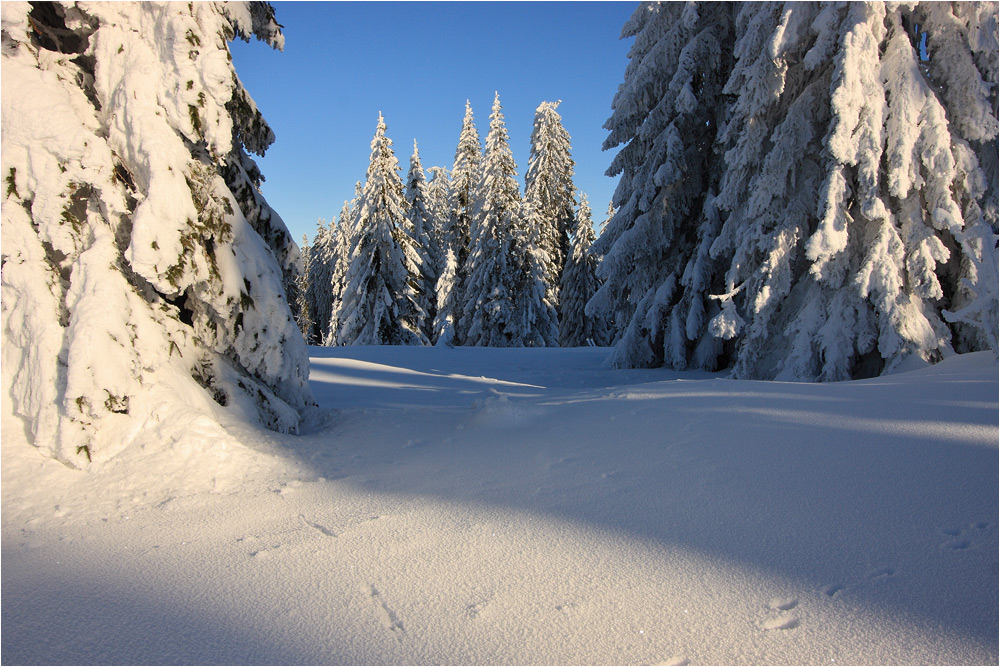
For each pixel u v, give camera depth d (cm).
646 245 1365
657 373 1291
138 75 454
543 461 388
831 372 937
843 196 925
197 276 480
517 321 2672
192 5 476
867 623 177
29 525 306
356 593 219
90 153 433
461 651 178
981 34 894
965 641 162
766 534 242
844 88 904
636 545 245
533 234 2770
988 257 866
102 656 179
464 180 3488
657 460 352
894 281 891
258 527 300
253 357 544
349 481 387
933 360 878
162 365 445
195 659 176
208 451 397
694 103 1252
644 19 1513
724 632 180
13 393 395
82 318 396
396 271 2614
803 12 977
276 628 195
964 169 896
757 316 1043
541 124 3089
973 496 245
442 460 425
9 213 413
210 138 477
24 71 440
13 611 209
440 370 1267
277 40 653
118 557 262
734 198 1121
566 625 190
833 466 301
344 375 1126
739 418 414
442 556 249
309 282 5094
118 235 453
